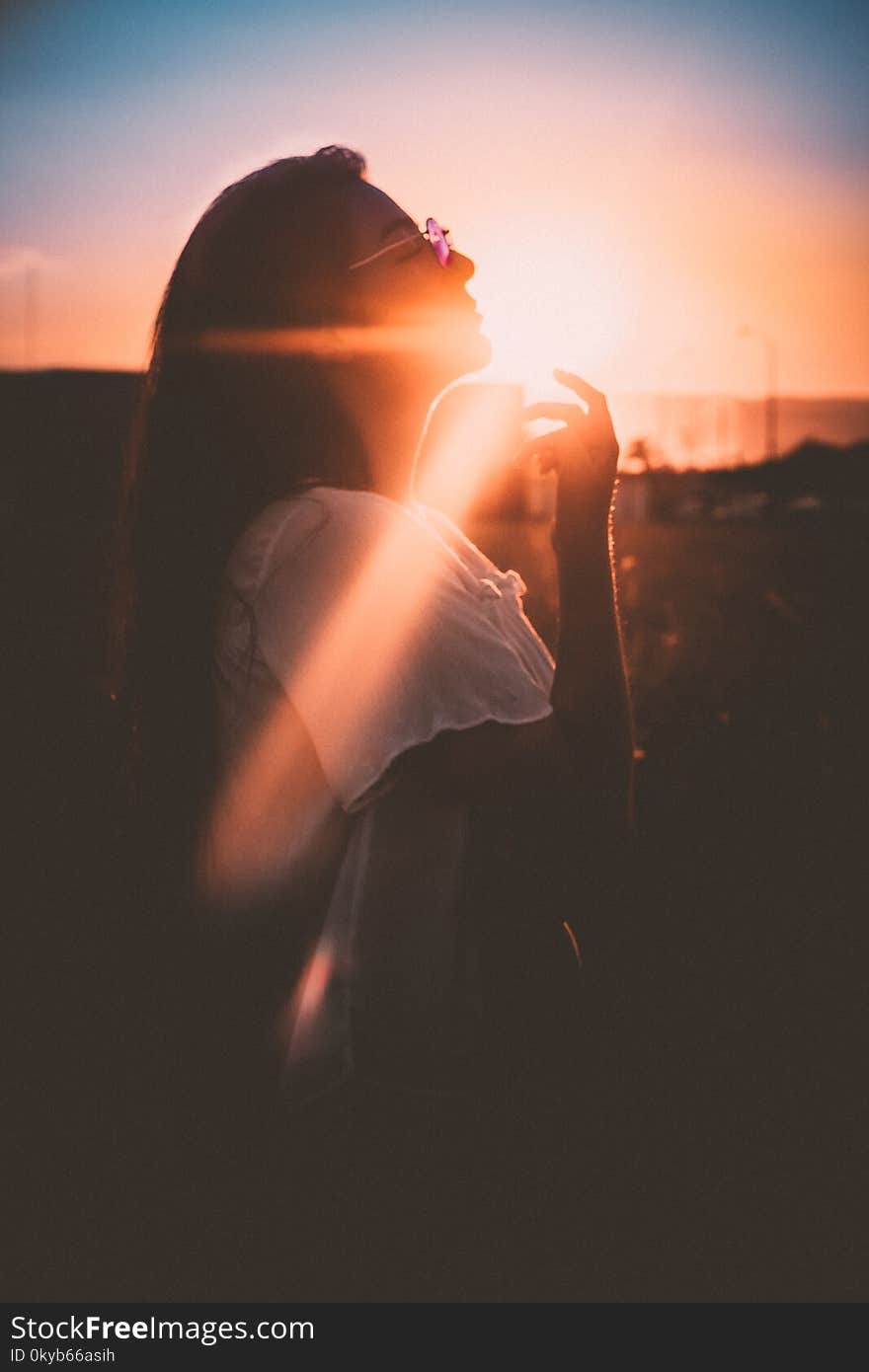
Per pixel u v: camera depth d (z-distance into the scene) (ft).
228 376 4.57
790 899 16.05
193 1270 7.11
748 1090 11.33
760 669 36.76
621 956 14.19
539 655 4.81
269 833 4.48
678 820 19.47
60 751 22.61
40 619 41.86
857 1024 12.63
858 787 21.89
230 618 4.47
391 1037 4.43
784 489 263.70
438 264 4.66
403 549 4.30
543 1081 4.69
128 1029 11.80
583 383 4.66
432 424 4.87
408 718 4.22
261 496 4.57
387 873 4.39
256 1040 4.59
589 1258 8.39
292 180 4.58
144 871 4.93
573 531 4.57
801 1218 9.30
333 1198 4.68
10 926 14.51
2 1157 9.52
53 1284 7.79
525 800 4.33
